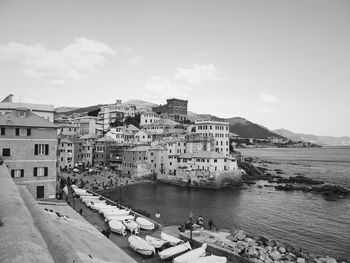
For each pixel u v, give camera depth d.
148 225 52.44
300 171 198.75
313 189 117.00
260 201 96.62
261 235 61.84
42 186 53.03
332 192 111.62
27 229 12.89
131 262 26.27
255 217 76.31
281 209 85.88
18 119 52.16
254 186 127.88
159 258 40.78
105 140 153.88
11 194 20.69
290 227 68.12
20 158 51.19
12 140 50.69
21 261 9.22
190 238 47.09
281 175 170.62
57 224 29.34
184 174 123.81
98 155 153.62
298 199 101.12
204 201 94.31
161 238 46.84
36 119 54.25
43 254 10.43
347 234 63.25
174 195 103.19
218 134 155.38
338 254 51.91
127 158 136.12
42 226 14.36
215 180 119.38
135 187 115.81
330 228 67.62
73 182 100.00
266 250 47.94
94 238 31.19
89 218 57.62
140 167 130.50
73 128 171.12
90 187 101.50
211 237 50.06
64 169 135.50
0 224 12.99
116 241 46.59
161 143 143.00
